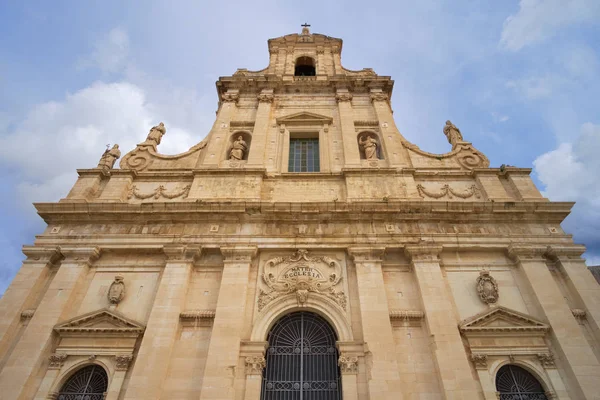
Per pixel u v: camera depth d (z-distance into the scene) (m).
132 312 15.05
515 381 13.71
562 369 13.54
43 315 14.51
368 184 19.08
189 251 16.28
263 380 13.79
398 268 16.33
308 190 19.22
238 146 21.39
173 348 13.86
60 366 13.60
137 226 17.45
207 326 14.52
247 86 25.34
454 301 15.41
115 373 13.38
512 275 16.16
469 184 19.55
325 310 15.02
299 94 25.05
